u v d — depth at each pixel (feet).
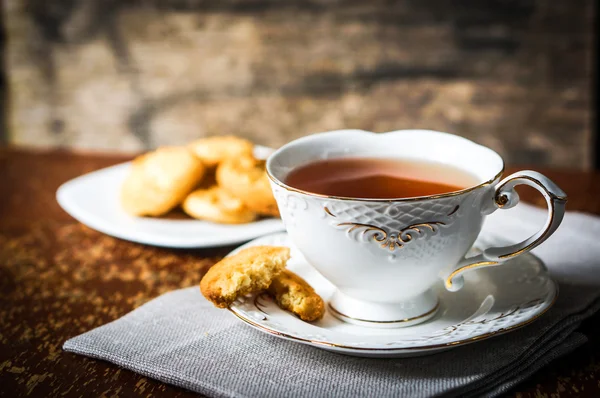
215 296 1.50
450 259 1.48
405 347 1.36
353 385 1.38
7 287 1.75
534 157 4.32
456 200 1.41
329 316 1.54
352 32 4.21
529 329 1.48
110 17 4.35
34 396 1.41
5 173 2.42
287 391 1.37
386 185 1.55
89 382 1.44
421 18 4.13
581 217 1.91
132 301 1.69
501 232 1.86
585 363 1.46
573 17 4.02
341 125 4.40
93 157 2.55
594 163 4.27
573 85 4.15
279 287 1.53
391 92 4.29
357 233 1.42
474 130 4.31
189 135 4.57
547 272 1.58
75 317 1.64
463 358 1.43
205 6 4.26
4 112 4.62
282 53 4.31
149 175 2.07
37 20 4.39
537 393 1.40
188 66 4.41
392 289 1.48
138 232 1.92
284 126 4.46
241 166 2.06
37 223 2.07
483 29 4.10
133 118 4.56
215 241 1.86
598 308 1.56
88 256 1.89
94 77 4.49
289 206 1.46
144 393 1.41
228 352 1.47
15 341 1.56
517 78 4.17
